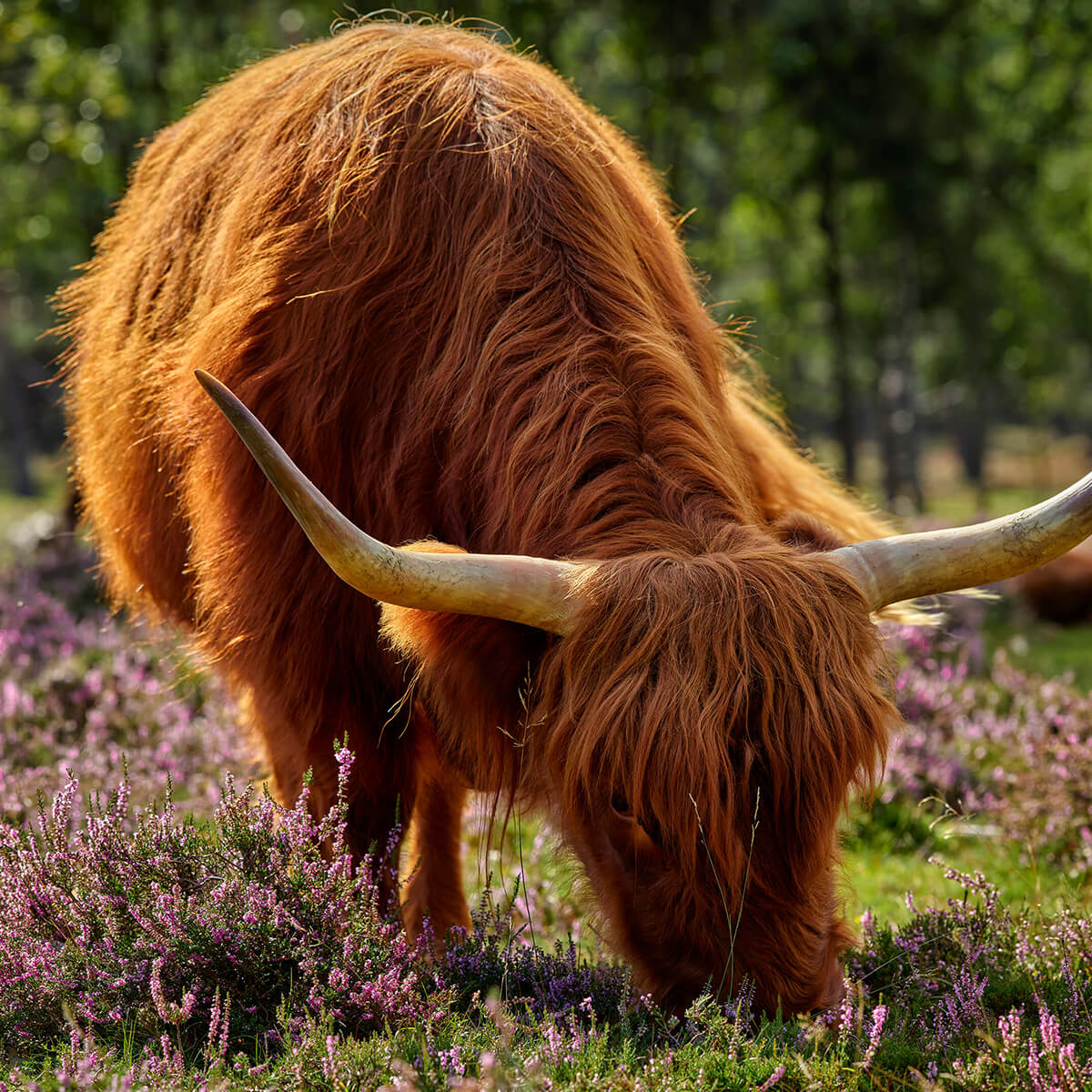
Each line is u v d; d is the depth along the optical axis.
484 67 4.96
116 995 3.66
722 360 5.12
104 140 16.80
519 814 4.06
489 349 4.18
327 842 4.37
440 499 4.28
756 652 3.22
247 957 3.67
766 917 3.23
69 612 11.09
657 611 3.30
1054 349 38.94
